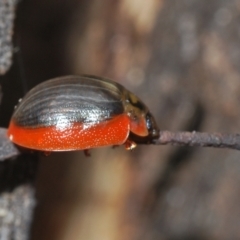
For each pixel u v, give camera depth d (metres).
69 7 0.15
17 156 0.10
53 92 0.09
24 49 0.15
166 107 0.14
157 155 0.14
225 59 0.14
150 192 0.14
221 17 0.14
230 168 0.14
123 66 0.14
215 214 0.15
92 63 0.15
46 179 0.14
